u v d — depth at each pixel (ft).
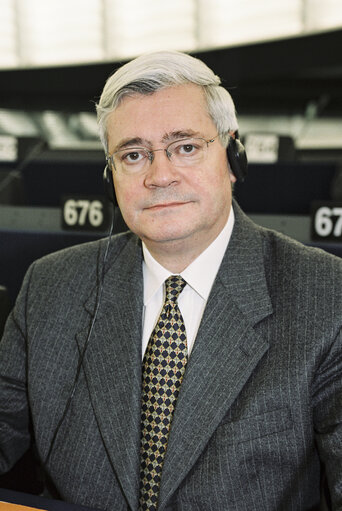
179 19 18.42
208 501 2.94
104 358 3.32
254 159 14.38
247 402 2.96
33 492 3.96
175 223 3.05
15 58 21.20
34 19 20.67
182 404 3.04
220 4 17.69
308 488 3.10
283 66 16.42
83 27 20.04
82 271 3.66
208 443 2.99
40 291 3.66
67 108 20.83
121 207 3.19
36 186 12.01
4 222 6.73
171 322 3.24
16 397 3.67
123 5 19.26
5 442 3.65
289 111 20.26
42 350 3.47
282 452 2.94
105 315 3.43
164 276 3.36
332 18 15.42
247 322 3.13
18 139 15.65
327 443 2.93
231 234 3.42
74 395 3.33
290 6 16.29
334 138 19.69
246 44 17.30
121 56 19.76
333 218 5.28
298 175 10.61
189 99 3.02
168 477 2.95
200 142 3.04
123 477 3.04
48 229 6.61
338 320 3.01
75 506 2.83
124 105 3.05
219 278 3.27
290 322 3.07
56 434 3.33
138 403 3.16
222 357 3.10
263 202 10.82
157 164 3.02
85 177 11.81
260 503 2.96
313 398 3.04
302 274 3.21
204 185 3.05
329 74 16.02
